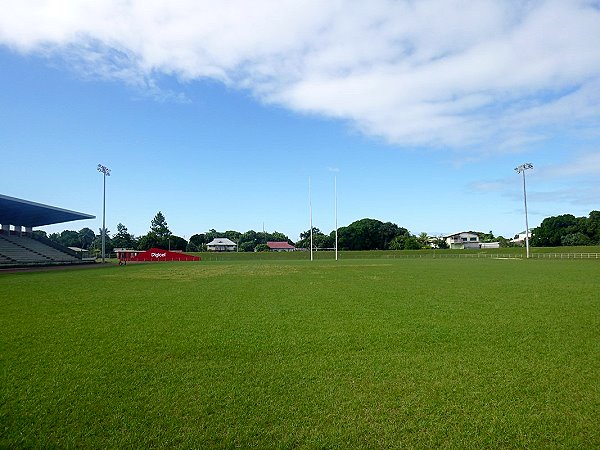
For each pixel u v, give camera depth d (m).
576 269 31.89
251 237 142.50
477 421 4.72
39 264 45.34
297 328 9.70
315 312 11.95
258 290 18.02
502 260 53.97
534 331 9.27
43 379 6.16
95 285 20.72
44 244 54.78
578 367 6.65
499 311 11.93
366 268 35.34
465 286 19.00
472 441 4.28
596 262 45.31
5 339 8.70
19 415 4.91
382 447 4.18
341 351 7.68
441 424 4.66
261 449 4.14
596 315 11.24
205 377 6.26
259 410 5.04
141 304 13.77
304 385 5.89
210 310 12.43
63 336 8.96
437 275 26.17
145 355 7.46
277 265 43.59
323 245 118.06
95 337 8.86
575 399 5.33
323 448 4.17
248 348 7.92
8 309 12.73
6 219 51.12
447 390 5.66
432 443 4.25
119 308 12.89
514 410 5.00
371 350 7.74
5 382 6.04
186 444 4.22
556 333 9.06
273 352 7.63
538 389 5.68
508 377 6.19
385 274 27.53
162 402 5.29
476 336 8.80
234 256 80.75
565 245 94.12
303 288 18.75
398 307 12.79
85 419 4.80
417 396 5.46
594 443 4.23
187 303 13.98
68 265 47.56
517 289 17.61
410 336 8.83
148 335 9.03
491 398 5.38
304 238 131.25
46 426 4.62
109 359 7.21
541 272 28.39
